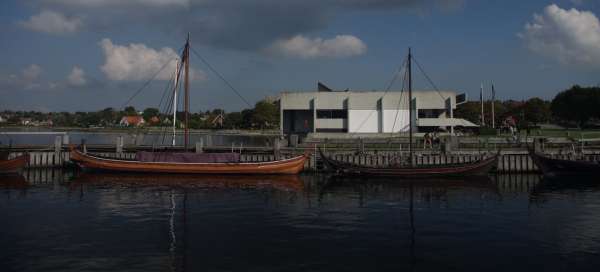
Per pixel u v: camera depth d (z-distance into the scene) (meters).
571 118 118.06
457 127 90.12
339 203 29.19
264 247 18.72
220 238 20.14
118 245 18.97
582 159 45.78
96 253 17.83
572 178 42.25
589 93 110.94
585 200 30.19
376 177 42.09
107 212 25.81
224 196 31.80
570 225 22.73
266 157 47.62
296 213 25.81
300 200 30.33
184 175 43.47
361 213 25.84
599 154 46.00
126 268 16.08
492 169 45.19
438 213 25.83
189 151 51.31
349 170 42.59
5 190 33.94
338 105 80.56
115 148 51.81
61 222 23.16
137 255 17.59
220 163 43.25
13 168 43.72
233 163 43.31
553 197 31.52
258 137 121.94
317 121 82.62
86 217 24.41
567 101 116.88
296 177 43.12
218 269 15.98
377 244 19.22
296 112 87.44
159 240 19.78
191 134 137.00
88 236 20.38
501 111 138.12
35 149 49.75
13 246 18.72
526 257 17.50
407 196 32.12
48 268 16.05
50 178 41.09
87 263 16.61
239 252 18.00
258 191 34.28
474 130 91.38
